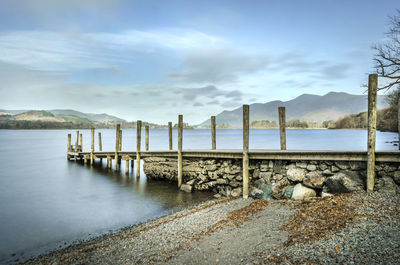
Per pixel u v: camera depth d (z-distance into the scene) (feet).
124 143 235.61
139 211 48.62
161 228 35.29
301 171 42.32
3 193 64.80
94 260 27.73
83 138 342.85
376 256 20.08
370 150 34.65
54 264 28.09
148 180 72.49
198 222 35.40
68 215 48.21
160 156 67.21
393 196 31.81
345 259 20.33
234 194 49.47
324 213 30.19
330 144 172.45
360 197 33.04
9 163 113.39
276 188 42.91
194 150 59.21
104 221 44.52
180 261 24.73
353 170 38.24
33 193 64.49
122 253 28.73
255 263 22.18
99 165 104.58
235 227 31.37
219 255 24.81
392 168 34.99
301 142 198.70
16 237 38.63
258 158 45.85
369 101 34.53
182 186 59.06
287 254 22.62
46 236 38.88
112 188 67.56
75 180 78.69
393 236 22.66
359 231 24.43
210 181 56.34
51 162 115.55
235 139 289.94
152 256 26.76
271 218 32.35
